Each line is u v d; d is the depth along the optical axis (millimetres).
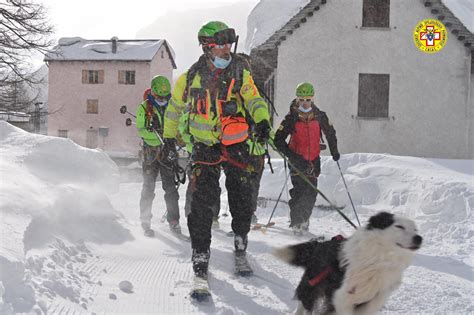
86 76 54250
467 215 8867
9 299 3695
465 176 10867
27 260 4426
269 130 5109
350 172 12000
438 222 8992
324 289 4020
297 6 22719
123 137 53875
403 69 20766
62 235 5840
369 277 3666
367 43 20688
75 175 8172
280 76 20688
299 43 20672
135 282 5035
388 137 20781
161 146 7676
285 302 4691
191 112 5227
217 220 8828
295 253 4312
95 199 7281
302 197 8516
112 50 54406
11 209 5289
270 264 6148
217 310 4363
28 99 33781
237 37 5184
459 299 4992
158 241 7160
